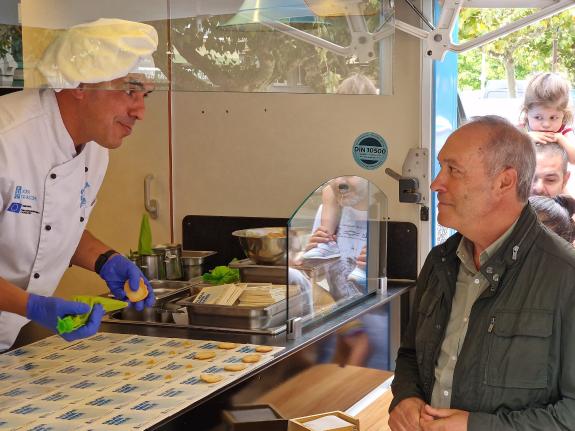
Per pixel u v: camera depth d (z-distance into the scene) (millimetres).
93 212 3891
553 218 3398
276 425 2316
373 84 2273
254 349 2412
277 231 3264
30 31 1624
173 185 3744
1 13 1568
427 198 3375
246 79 2072
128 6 1826
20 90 2438
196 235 3715
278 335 2588
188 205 3730
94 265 2625
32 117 2365
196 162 3701
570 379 1761
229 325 2682
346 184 2857
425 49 3303
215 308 2688
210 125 3660
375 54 2260
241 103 3604
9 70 1590
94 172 2725
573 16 3291
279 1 2090
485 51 3406
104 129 2395
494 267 1881
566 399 1768
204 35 1983
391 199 3447
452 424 1831
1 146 2299
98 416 1865
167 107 3711
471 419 1821
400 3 3309
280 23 2105
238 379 2135
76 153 2535
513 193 1889
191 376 2164
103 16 1775
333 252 2809
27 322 2746
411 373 2186
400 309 3264
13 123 2332
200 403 1976
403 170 3377
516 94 3412
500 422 1799
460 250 2025
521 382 1803
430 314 2066
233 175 3648
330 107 3482
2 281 2166
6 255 2475
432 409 1887
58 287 4082
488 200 1889
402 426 2053
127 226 3844
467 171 1887
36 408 1930
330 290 2795
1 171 2303
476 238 1947
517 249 1867
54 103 2393
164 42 1905
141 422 1821
